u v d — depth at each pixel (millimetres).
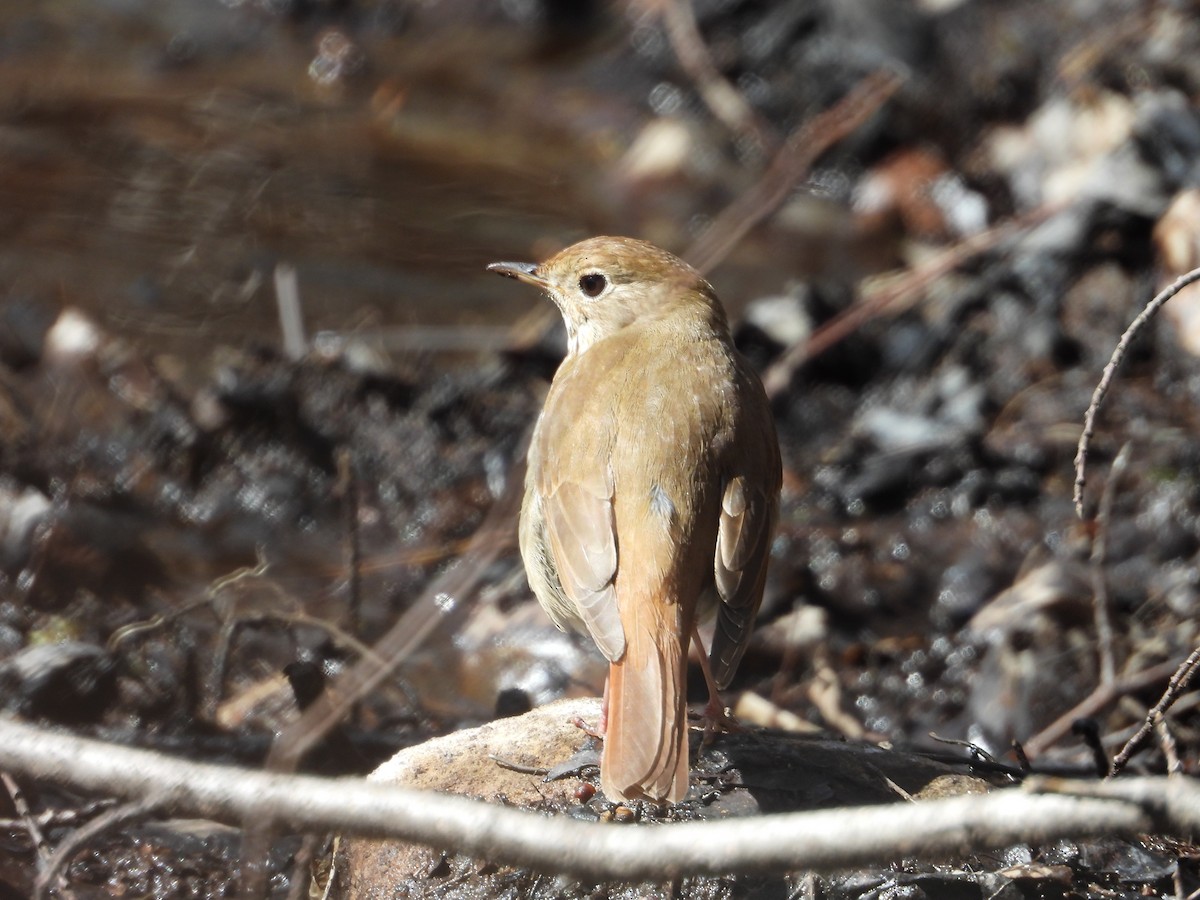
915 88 17734
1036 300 14578
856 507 12641
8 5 21641
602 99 19562
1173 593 11062
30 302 14727
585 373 8281
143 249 15625
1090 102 16469
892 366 14336
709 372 8086
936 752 8281
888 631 11164
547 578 8180
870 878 6551
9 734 5547
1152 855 7043
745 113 18516
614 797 6453
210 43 20750
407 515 12422
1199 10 17000
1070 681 10242
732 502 7578
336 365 14008
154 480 12508
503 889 6727
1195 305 14023
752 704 9914
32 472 12164
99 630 10430
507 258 15984
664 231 16672
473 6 21531
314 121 18750
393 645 7438
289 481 12711
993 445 13148
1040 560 11719
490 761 7426
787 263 16188
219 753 8914
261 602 10992
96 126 18094
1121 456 10312
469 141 18578
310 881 7516
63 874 7578
